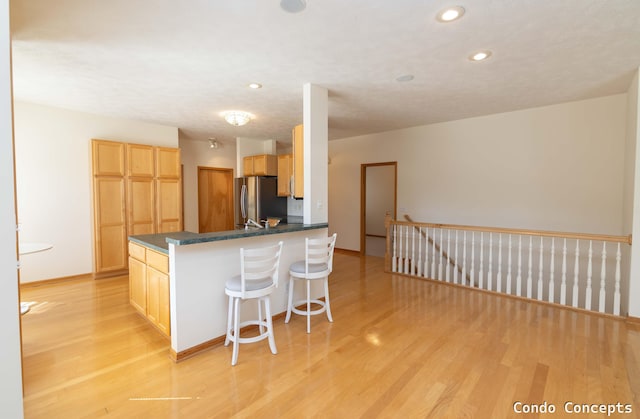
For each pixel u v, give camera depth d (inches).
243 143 259.6
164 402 73.4
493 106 165.6
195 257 96.2
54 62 107.1
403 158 224.2
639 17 80.4
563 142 161.3
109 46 95.6
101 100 152.4
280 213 256.5
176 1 72.7
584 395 75.5
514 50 99.6
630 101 128.6
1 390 47.0
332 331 112.0
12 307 47.7
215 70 115.1
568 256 162.6
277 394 76.3
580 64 110.8
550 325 116.2
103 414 69.4
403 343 102.4
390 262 198.8
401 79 125.1
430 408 71.0
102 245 175.9
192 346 95.6
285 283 126.6
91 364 89.6
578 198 158.2
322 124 135.6
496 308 134.3
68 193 172.2
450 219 202.4
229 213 288.2
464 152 195.2
